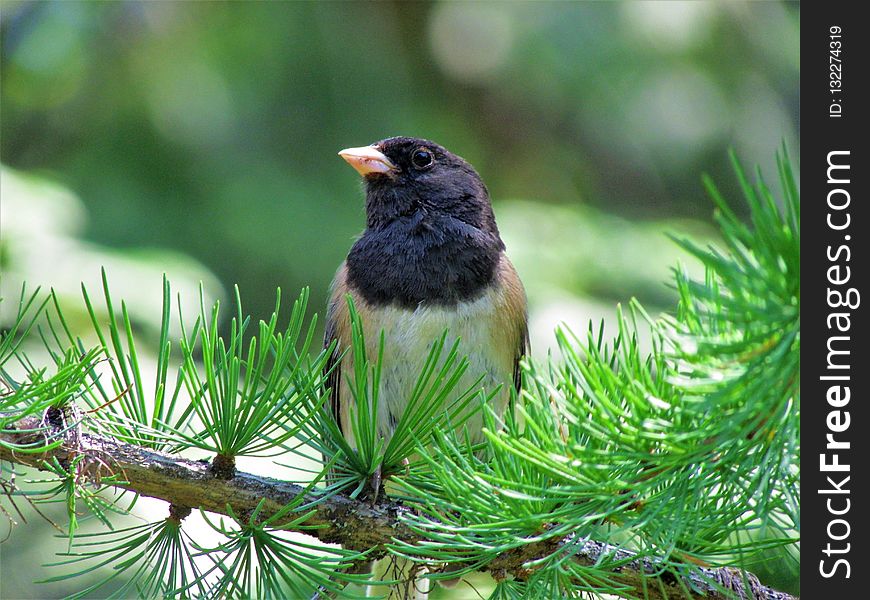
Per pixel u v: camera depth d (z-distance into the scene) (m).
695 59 15.20
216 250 14.02
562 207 14.22
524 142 16.20
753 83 15.46
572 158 16.25
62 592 10.34
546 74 15.20
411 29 15.88
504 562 4.12
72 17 13.77
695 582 4.28
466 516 3.89
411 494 4.50
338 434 4.48
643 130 15.64
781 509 3.80
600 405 3.40
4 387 4.10
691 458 3.40
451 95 16.05
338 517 4.45
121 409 4.34
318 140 14.93
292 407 4.26
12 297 10.47
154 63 14.43
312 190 14.66
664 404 3.38
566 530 3.67
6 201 11.06
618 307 3.64
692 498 3.52
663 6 14.89
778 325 3.03
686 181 15.92
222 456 4.30
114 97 14.36
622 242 13.45
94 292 10.89
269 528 4.15
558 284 12.81
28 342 10.26
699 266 13.24
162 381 4.31
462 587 6.15
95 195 13.91
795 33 15.62
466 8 15.59
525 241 13.17
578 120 16.06
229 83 14.72
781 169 2.94
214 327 4.25
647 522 3.50
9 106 14.27
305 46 14.96
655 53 14.98
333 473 4.58
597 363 3.44
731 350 3.04
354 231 14.49
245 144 14.68
